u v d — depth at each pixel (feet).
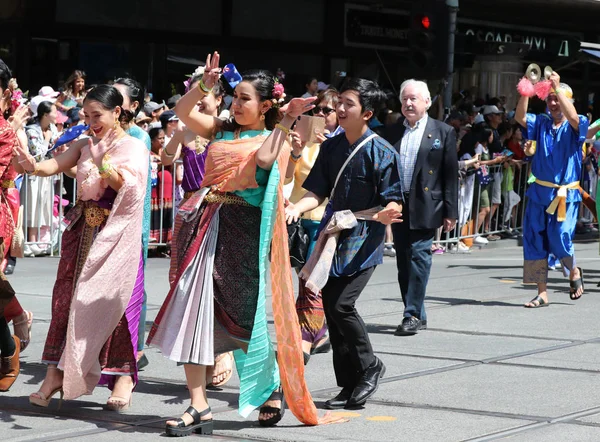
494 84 67.21
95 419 19.60
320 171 21.17
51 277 37.65
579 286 33.78
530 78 33.22
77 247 20.08
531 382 22.66
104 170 19.35
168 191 44.80
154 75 62.23
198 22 63.82
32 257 43.04
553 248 33.37
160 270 40.75
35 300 32.78
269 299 33.88
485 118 54.49
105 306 19.48
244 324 18.63
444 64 46.34
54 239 43.80
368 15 72.69
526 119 33.19
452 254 49.57
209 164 18.85
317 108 29.89
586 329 29.55
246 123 18.84
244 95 18.69
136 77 61.41
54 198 43.98
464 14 77.15
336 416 19.63
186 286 18.44
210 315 18.35
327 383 22.75
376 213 20.53
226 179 18.61
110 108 20.02
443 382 22.65
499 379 22.97
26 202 42.57
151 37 61.62
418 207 28.48
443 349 26.48
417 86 29.01
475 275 41.27
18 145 20.21
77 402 21.03
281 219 18.42
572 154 32.89
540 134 33.12
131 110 21.77
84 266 19.43
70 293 20.02
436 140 28.71
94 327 19.45
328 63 71.41
